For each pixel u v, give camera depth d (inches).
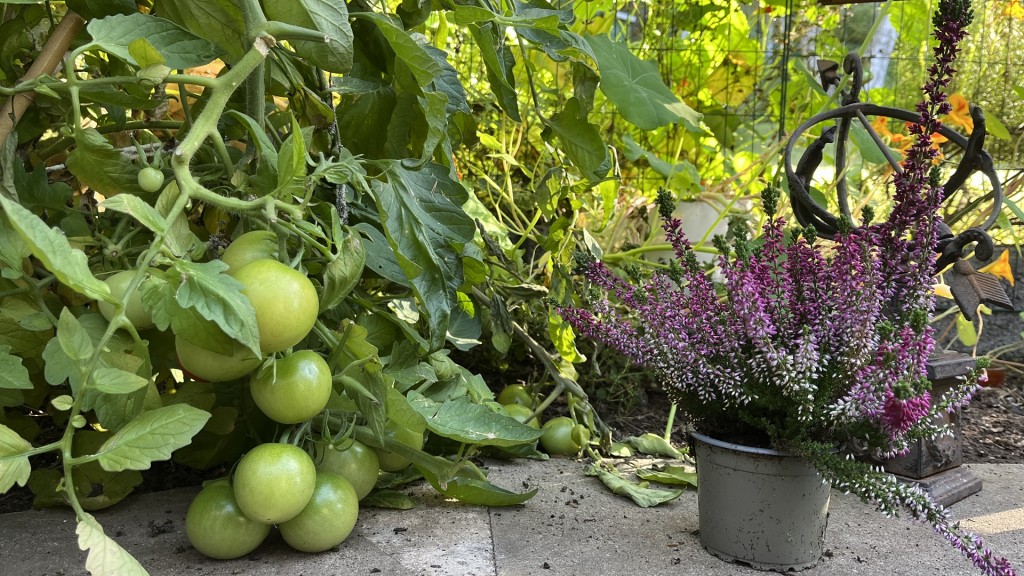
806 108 128.0
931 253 47.4
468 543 53.8
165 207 42.3
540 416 87.7
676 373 53.0
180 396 54.1
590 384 95.0
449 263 54.2
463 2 62.2
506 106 67.6
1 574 46.4
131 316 43.1
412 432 57.2
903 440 47.1
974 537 42.4
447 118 62.6
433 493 64.5
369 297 64.3
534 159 113.8
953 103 97.7
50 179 64.8
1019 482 70.9
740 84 136.9
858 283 48.2
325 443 53.1
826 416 48.7
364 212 60.6
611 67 85.3
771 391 50.6
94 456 36.1
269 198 41.8
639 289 54.9
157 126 59.8
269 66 52.4
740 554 51.1
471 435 53.6
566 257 83.0
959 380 68.4
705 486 53.1
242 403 57.4
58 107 53.8
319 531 49.6
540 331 91.3
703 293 52.8
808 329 48.4
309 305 41.3
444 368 63.1
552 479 69.6
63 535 52.5
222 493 48.7
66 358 39.6
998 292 59.1
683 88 133.4
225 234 52.7
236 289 37.0
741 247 51.7
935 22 47.2
